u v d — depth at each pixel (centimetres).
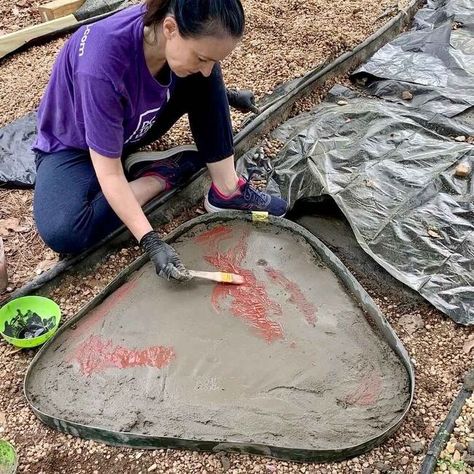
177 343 198
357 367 194
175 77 213
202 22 162
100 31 191
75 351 200
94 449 182
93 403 187
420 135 279
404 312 222
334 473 175
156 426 181
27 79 327
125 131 217
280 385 188
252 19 362
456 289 221
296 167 268
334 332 203
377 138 276
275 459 178
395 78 326
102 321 207
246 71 323
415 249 232
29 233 248
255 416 181
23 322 214
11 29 373
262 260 228
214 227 242
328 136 280
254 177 271
